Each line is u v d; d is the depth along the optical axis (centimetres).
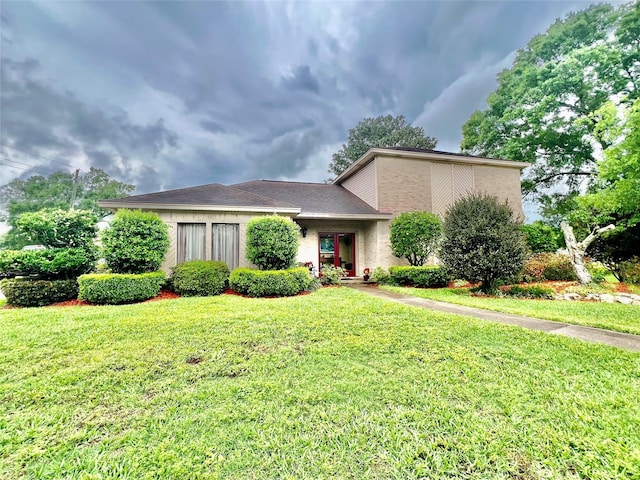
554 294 807
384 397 269
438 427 226
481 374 310
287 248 882
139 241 779
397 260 1299
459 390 278
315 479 179
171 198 978
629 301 728
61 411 252
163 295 833
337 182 1753
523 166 1519
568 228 987
